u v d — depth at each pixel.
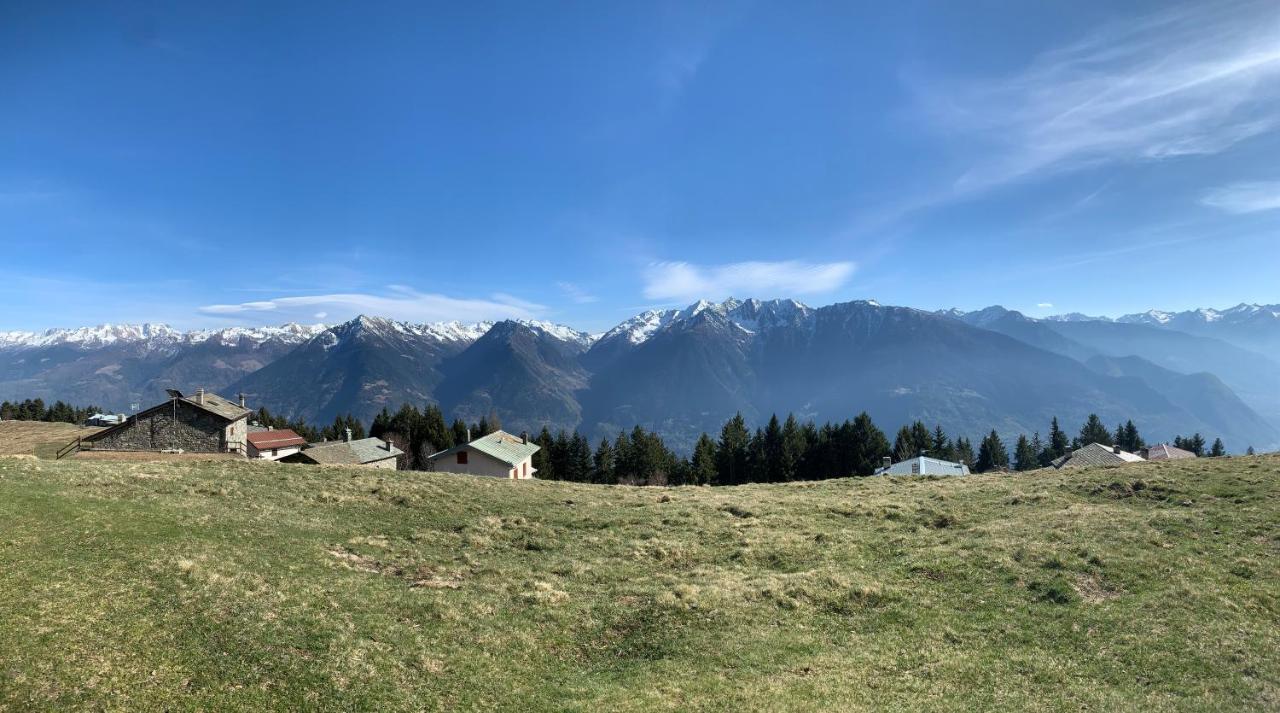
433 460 82.56
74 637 15.70
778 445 137.50
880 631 22.27
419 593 23.48
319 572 24.08
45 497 27.03
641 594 26.05
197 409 69.75
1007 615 22.88
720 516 40.47
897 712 16.12
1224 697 16.45
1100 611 22.31
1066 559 27.17
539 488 48.59
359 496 38.44
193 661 15.74
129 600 18.23
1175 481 39.34
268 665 16.23
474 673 18.00
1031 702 16.58
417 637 19.61
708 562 31.36
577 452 139.50
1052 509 36.69
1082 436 163.12
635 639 21.97
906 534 34.66
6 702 12.91
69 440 85.44
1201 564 25.73
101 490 30.73
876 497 46.22
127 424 67.88
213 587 20.14
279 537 27.67
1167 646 19.45
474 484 46.22
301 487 38.59
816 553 31.86
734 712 16.23
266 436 98.38
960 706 16.48
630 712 16.27
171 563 21.50
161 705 13.88
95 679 14.22
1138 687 17.31
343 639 18.36
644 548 33.09
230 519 28.88
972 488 46.47
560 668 19.42
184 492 33.38
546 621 22.61
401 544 30.30
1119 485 40.03
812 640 21.53
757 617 23.53
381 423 146.62
